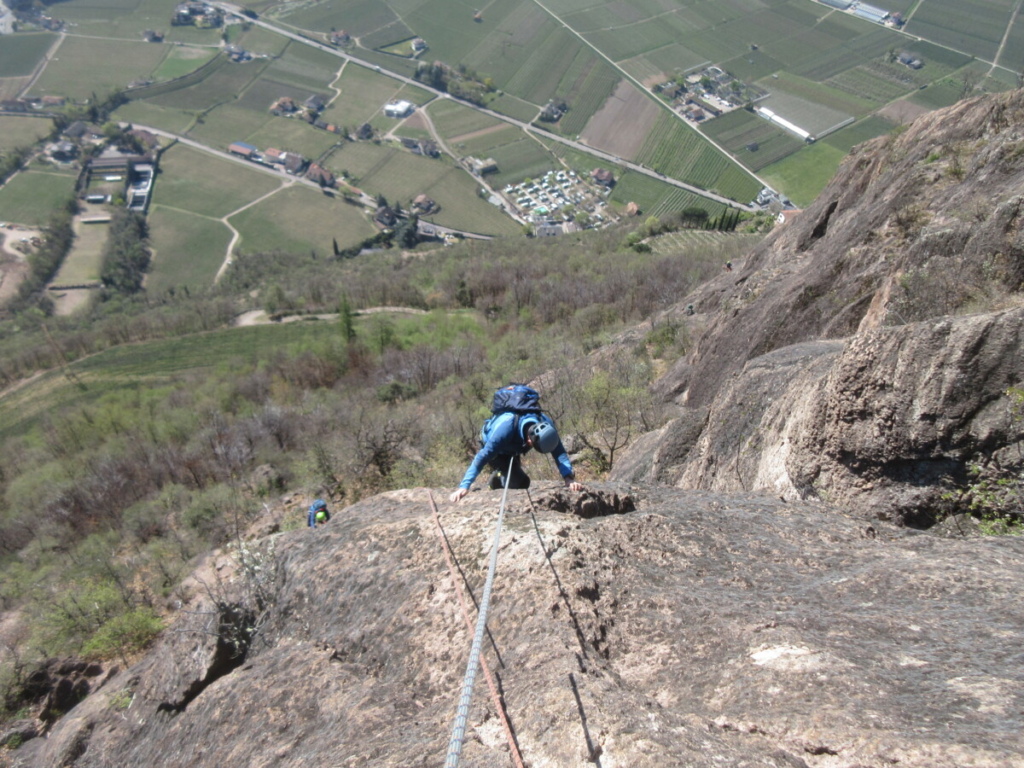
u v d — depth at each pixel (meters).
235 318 69.69
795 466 7.02
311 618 5.74
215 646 6.53
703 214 83.12
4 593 21.73
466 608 4.61
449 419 22.97
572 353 30.31
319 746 4.16
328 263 103.12
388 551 5.56
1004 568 4.18
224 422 34.28
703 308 26.70
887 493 6.02
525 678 3.80
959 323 5.59
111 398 45.38
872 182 18.44
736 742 3.12
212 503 22.81
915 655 3.43
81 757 7.14
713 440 10.31
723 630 4.01
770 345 14.95
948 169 13.50
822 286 14.36
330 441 24.12
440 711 3.98
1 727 12.78
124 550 23.45
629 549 5.02
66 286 106.56
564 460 5.14
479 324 49.72
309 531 6.90
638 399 18.64
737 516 5.66
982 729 2.69
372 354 44.59
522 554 4.79
